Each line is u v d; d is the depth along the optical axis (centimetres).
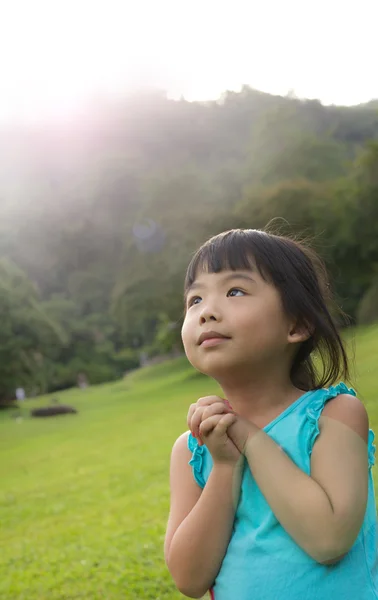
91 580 534
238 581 150
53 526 811
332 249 3031
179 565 156
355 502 145
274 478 145
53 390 4978
